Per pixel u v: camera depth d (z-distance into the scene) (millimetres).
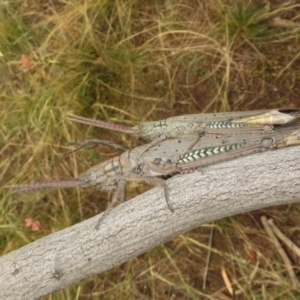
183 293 135
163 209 79
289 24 132
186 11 141
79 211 141
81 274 84
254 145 82
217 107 135
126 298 136
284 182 75
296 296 127
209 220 82
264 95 132
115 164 83
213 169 80
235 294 132
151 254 137
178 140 85
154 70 140
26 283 84
